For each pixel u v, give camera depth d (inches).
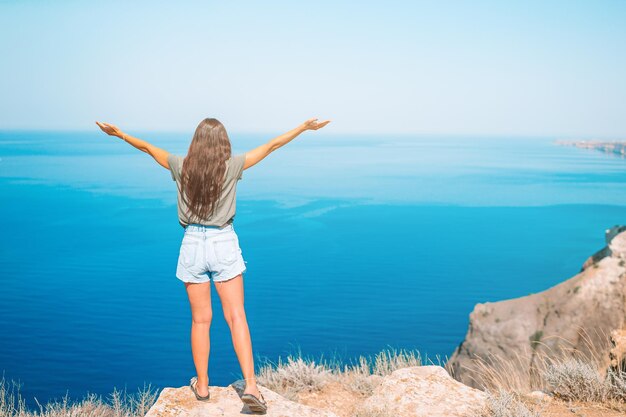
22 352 3112.7
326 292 4643.2
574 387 231.9
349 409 254.7
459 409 211.2
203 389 171.3
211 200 150.1
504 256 6181.1
